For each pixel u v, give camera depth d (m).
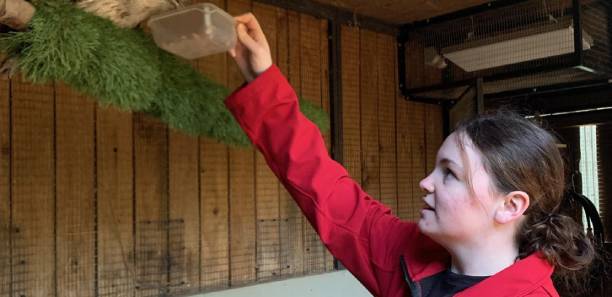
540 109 3.74
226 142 1.22
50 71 0.78
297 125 0.95
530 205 0.77
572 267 0.79
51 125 1.85
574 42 2.45
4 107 1.74
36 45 0.75
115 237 1.99
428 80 3.11
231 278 2.34
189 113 1.08
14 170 1.76
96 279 1.93
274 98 0.95
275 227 2.52
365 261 0.94
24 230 1.77
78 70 0.81
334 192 0.97
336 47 2.79
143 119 2.09
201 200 2.26
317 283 2.63
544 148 0.77
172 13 0.84
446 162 0.79
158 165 2.13
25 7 0.75
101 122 1.97
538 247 0.77
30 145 1.80
